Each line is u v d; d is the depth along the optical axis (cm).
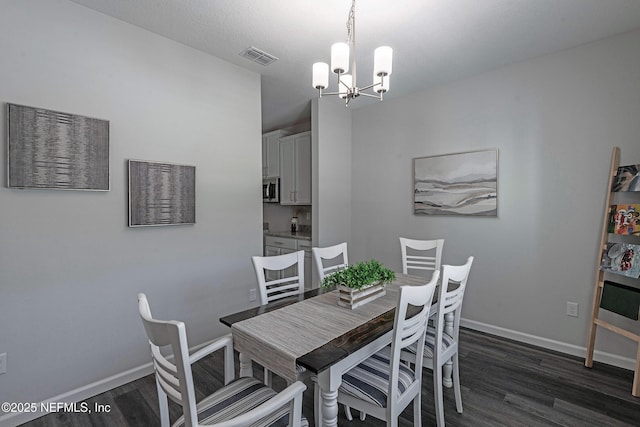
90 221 207
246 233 298
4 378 178
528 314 282
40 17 186
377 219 392
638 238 235
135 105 226
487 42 245
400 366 159
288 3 198
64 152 194
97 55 208
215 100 273
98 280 212
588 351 241
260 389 138
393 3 196
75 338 202
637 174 216
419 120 350
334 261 396
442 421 172
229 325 153
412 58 271
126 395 211
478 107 306
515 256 288
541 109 270
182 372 92
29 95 183
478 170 306
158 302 242
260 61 279
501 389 214
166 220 242
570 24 221
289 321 156
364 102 387
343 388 144
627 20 216
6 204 177
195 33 235
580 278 255
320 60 277
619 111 236
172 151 246
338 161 399
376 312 167
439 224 338
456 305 184
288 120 468
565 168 260
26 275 184
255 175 304
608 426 178
